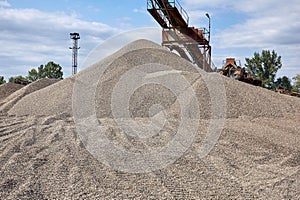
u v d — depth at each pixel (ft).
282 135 31.19
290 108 42.98
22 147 25.34
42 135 28.86
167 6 61.57
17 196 17.38
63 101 40.83
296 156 25.61
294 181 20.93
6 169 20.71
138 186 18.97
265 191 19.22
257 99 42.32
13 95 53.06
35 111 40.60
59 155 23.52
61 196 17.56
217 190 18.92
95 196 17.61
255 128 32.58
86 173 20.47
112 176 20.25
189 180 20.15
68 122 33.81
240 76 68.33
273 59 124.36
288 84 129.90
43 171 20.67
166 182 19.65
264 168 23.06
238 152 25.89
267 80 121.80
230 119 35.60
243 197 18.22
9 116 39.42
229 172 21.84
